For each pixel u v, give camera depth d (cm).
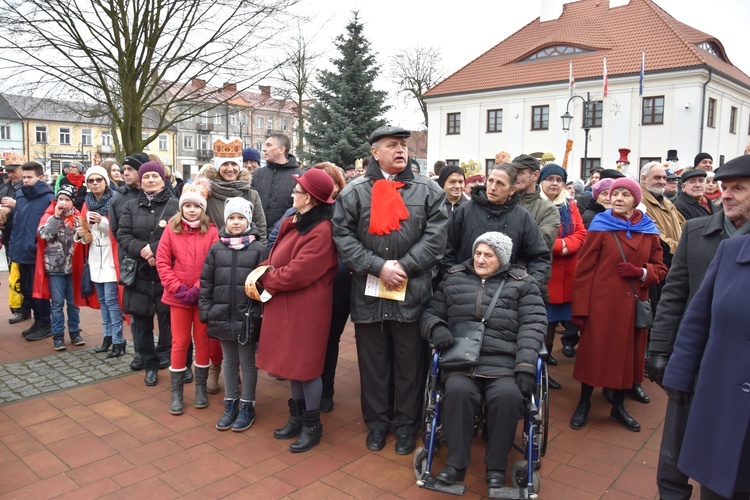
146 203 461
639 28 2767
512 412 294
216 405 429
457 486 287
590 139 2698
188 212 417
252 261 382
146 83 1212
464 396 297
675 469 272
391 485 315
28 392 441
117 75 1209
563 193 496
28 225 577
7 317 666
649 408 438
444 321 340
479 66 3203
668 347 279
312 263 349
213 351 427
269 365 359
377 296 347
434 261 347
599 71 2655
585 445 371
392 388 389
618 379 386
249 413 390
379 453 355
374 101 2341
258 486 311
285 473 326
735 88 2741
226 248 385
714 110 2622
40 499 294
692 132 2453
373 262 339
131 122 1223
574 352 577
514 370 309
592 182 825
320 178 351
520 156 438
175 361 407
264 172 533
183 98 1285
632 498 304
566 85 2742
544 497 304
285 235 374
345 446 364
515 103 2928
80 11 1116
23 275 599
